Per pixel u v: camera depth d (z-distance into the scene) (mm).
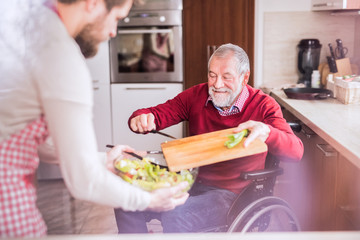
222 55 1730
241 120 1835
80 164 909
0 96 909
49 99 879
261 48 3570
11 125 927
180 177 1303
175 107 1987
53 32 897
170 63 3531
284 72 3600
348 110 2193
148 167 1331
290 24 3506
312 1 3422
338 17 3445
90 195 949
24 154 960
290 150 1569
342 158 1849
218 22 3455
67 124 887
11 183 939
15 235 943
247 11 3420
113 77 3561
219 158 1369
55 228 2584
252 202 1486
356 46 3412
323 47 3508
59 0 943
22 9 920
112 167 1358
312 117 2037
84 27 985
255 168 1759
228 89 1753
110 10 973
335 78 2525
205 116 1908
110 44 3502
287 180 2889
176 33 3467
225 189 1774
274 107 1794
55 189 3250
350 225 1759
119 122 3617
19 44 899
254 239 618
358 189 1672
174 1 3408
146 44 3498
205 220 1620
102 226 2637
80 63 909
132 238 621
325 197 2051
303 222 2465
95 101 3582
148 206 1070
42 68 874
